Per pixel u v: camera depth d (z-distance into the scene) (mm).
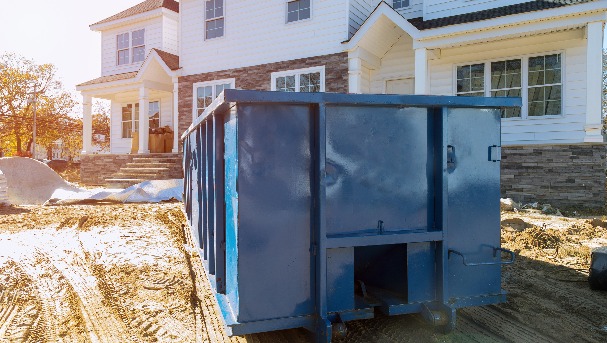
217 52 17656
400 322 4027
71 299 4836
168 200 13430
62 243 7496
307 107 3330
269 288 3229
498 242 3816
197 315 4387
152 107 22250
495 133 3822
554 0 11820
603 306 4512
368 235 3412
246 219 3174
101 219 9773
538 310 4387
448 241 3670
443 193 3592
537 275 5598
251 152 3195
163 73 19922
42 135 45938
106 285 5293
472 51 13547
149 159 18266
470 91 13766
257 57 16656
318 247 3275
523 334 3816
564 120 12336
